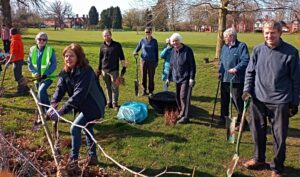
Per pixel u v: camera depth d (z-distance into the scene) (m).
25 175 3.78
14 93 10.55
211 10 19.48
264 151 5.87
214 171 5.83
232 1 18.61
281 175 5.57
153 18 20.36
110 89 9.26
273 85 5.38
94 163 5.71
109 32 9.02
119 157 6.20
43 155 5.33
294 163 6.26
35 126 5.66
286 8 18.55
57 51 24.25
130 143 6.87
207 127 7.97
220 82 8.22
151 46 11.05
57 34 60.38
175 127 7.86
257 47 5.61
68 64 5.20
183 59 8.00
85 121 5.38
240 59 7.58
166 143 6.95
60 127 7.50
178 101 8.41
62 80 5.32
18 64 10.30
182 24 21.34
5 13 31.66
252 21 20.53
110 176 5.43
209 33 69.88
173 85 13.09
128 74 15.30
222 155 6.47
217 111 9.45
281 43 5.35
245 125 7.82
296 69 5.29
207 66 17.86
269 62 5.38
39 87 7.46
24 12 41.38
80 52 5.23
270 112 5.52
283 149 5.47
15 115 8.28
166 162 6.09
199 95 11.46
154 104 8.91
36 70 7.50
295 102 5.35
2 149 3.55
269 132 7.68
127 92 11.66
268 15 18.95
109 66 9.05
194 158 6.29
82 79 5.21
